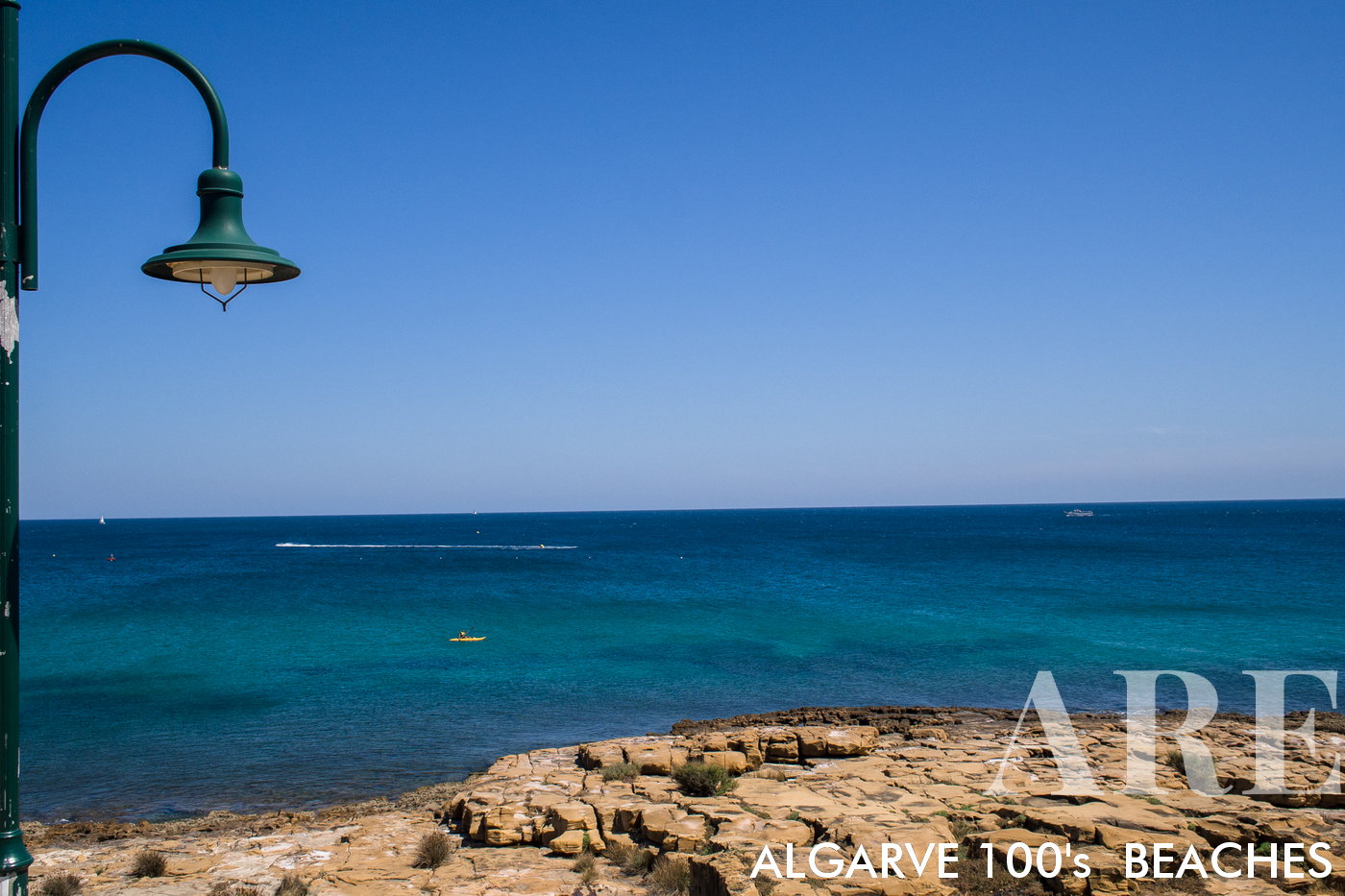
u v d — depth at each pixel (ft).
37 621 188.85
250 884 48.98
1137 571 290.15
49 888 48.37
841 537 618.44
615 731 96.63
